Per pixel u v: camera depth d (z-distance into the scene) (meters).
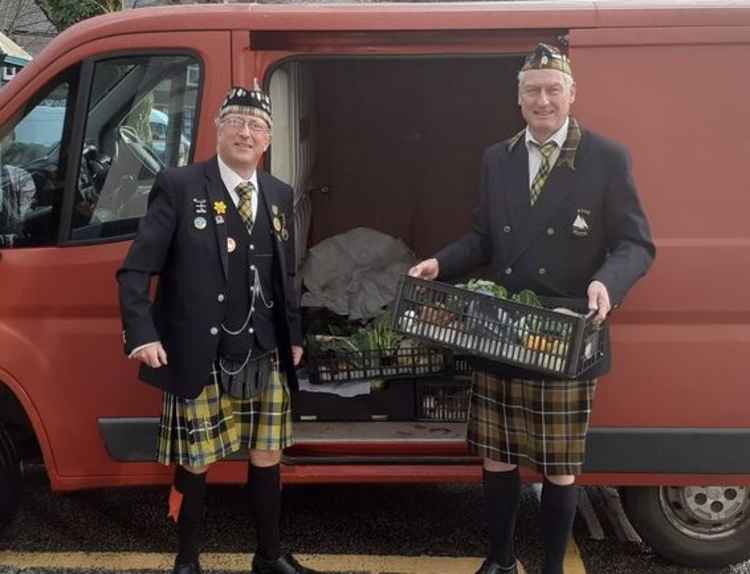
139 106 3.15
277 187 2.85
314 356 3.47
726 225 3.02
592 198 2.64
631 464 3.11
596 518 3.87
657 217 3.03
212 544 3.57
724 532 3.33
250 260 2.74
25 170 3.18
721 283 3.01
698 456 3.09
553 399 2.70
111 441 3.20
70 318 3.17
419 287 2.66
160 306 2.77
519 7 3.02
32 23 12.20
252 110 2.65
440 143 4.77
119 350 3.16
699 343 3.04
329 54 3.11
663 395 3.07
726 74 2.98
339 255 4.27
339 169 4.81
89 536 3.64
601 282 2.49
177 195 2.68
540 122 2.62
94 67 3.13
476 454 2.90
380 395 3.46
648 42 2.98
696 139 3.00
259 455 2.96
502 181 2.76
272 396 2.88
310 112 4.41
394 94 4.72
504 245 2.74
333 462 3.26
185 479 2.85
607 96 3.01
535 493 4.13
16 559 3.44
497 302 2.55
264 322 2.81
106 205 3.16
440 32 3.04
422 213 4.85
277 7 3.08
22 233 3.18
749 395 3.06
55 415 3.19
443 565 3.41
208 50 3.08
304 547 3.56
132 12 3.16
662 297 3.03
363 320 3.96
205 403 2.76
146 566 3.39
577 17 2.99
